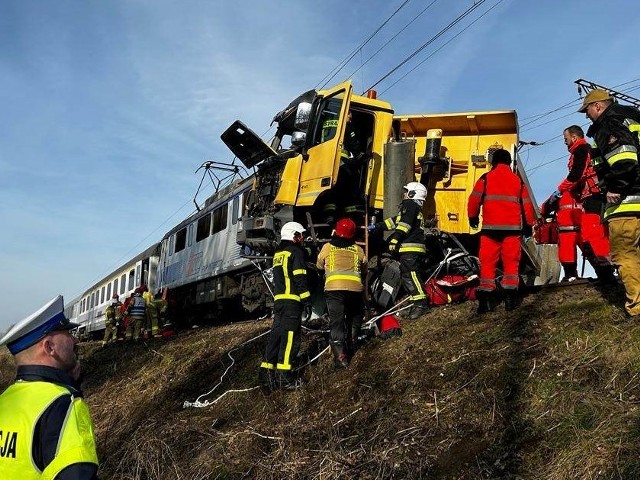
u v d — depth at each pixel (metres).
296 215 7.89
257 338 8.44
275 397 6.25
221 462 5.48
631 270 4.77
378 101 8.09
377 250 7.62
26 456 2.31
